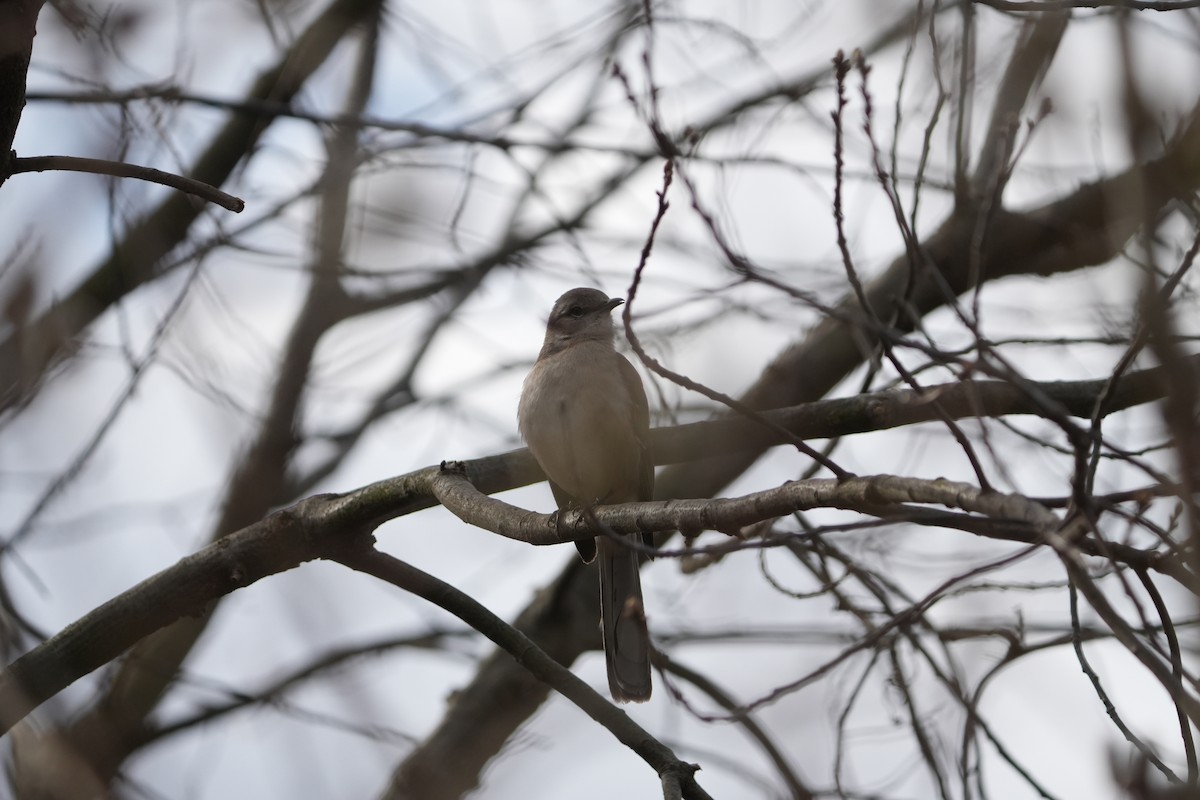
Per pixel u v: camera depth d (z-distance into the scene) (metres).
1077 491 5.76
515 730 13.11
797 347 12.48
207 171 13.97
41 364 10.48
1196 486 5.22
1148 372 7.52
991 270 11.89
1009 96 11.06
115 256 10.93
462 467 9.08
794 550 10.59
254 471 14.41
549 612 13.62
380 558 9.00
